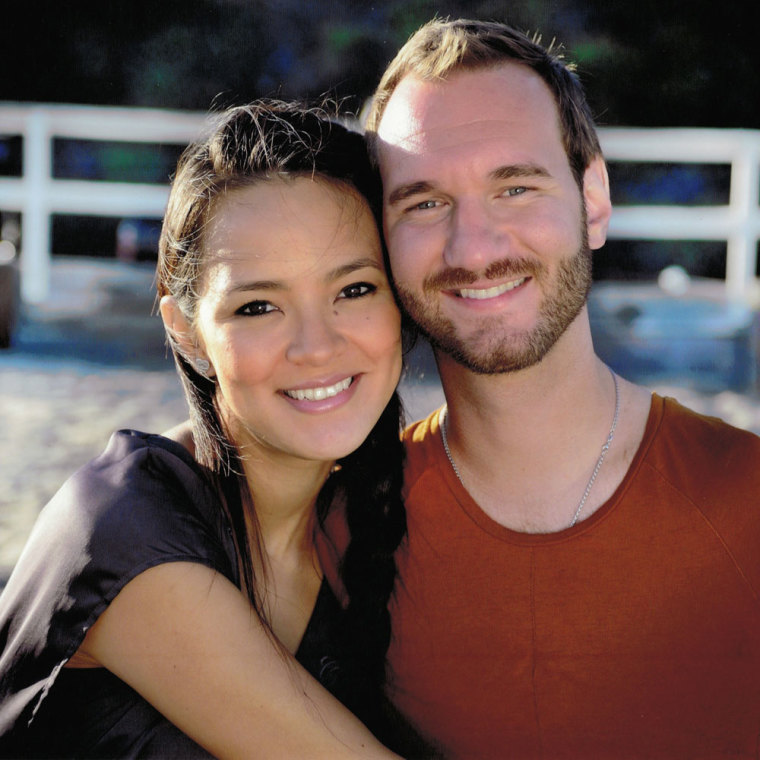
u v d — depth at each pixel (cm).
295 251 188
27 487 444
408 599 206
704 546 189
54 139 1236
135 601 183
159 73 919
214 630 184
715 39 920
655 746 195
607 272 1179
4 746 185
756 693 192
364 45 856
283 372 191
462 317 193
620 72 928
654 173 1181
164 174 1243
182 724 187
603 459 198
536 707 199
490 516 203
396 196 197
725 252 1190
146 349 776
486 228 190
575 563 194
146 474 193
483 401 198
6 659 188
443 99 195
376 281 199
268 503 210
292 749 186
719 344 756
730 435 194
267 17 866
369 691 208
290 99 219
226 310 191
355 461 208
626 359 750
